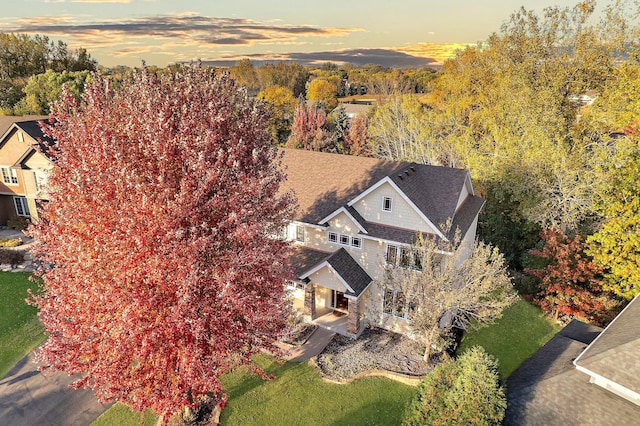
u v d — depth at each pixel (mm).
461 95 51625
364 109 85562
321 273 23125
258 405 17906
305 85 120562
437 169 25406
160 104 14133
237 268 13156
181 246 12102
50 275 13742
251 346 15703
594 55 38656
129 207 12023
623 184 23797
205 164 12797
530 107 35062
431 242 19766
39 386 19109
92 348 13133
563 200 30984
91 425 16938
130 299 11898
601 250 23641
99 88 14570
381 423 17000
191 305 12281
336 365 20609
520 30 44000
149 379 12562
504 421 13594
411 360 21047
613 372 12492
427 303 19516
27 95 62094
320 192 25734
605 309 23531
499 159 35219
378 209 23031
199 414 17328
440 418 14383
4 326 23250
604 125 33812
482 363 14648
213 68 17938
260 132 17281
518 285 28672
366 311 24297
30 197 36594
